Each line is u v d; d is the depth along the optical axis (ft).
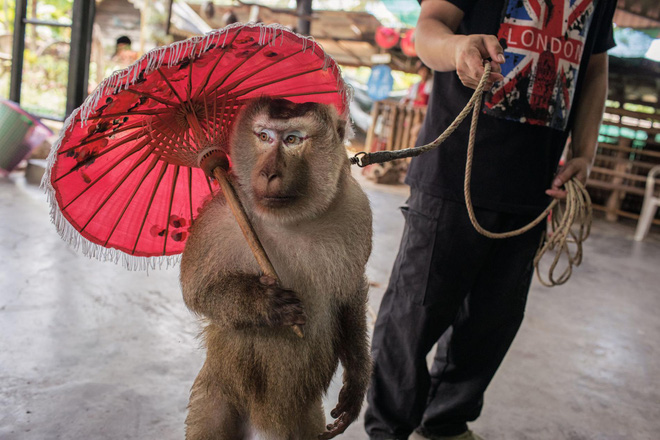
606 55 9.97
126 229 7.09
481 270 9.42
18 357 11.59
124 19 41.91
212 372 7.15
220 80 6.47
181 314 14.61
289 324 5.94
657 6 35.14
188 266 6.63
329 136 6.47
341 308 7.38
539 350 15.46
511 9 8.57
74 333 12.89
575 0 8.79
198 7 49.57
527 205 8.96
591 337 16.92
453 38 7.48
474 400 9.86
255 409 6.95
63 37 46.65
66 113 27.66
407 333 9.19
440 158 8.82
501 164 8.70
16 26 28.37
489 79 7.13
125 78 5.44
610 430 11.69
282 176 6.24
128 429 9.79
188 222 7.45
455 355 9.90
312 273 6.77
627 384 13.97
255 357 6.76
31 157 29.35
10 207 22.12
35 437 9.30
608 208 41.11
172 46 5.39
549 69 8.72
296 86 6.72
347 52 55.52
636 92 45.78
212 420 7.26
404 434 9.59
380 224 28.37
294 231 6.75
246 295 6.05
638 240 34.14
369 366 7.58
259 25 5.38
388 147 43.83
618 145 42.01
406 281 9.22
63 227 6.49
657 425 12.10
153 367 11.87
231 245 6.62
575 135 9.76
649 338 17.46
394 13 42.24
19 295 14.47
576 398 12.93
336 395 12.07
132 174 6.82
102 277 16.46
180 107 6.71
